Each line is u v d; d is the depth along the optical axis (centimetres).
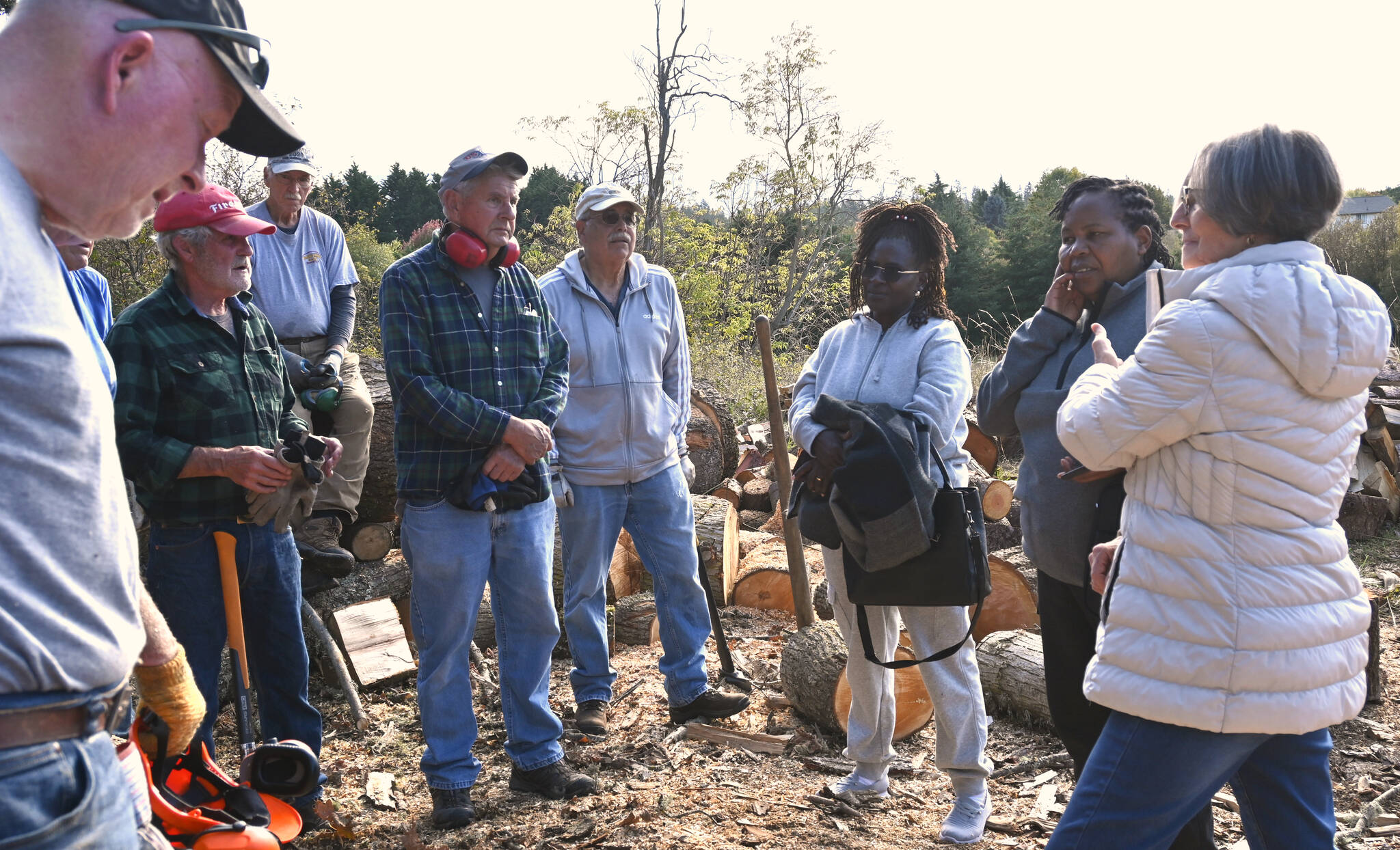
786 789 350
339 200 2233
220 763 374
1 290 102
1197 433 183
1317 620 180
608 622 500
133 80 113
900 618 391
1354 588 187
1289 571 179
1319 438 181
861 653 328
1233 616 179
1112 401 190
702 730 393
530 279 354
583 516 397
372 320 1452
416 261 329
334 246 459
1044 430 257
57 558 107
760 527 678
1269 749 196
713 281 1881
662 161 2112
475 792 351
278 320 437
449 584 328
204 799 181
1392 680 421
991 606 475
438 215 4312
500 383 331
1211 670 179
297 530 436
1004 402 271
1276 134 185
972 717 310
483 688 434
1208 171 192
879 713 334
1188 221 208
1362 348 180
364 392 450
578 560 403
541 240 2350
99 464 112
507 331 337
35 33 111
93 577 111
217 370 295
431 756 329
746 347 1791
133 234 128
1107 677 189
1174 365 182
